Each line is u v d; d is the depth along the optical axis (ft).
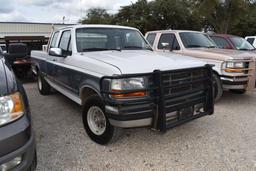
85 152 12.32
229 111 19.06
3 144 7.24
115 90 11.05
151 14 101.60
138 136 14.14
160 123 11.53
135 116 11.14
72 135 14.28
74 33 15.90
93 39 16.10
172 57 14.12
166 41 25.25
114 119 11.32
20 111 7.98
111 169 10.90
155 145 13.12
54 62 18.60
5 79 8.30
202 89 13.41
